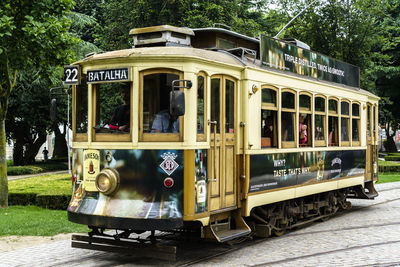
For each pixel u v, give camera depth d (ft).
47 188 46.42
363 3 68.33
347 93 40.42
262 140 28.48
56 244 28.76
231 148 26.20
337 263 24.18
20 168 88.38
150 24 71.61
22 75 87.40
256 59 30.01
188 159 22.72
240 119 26.91
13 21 34.35
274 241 30.17
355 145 41.78
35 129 101.09
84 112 24.95
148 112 23.18
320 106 35.76
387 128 148.97
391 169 87.56
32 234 31.32
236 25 69.46
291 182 31.42
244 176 26.63
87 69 24.61
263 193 28.30
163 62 23.07
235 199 26.37
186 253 26.71
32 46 36.94
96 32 98.84
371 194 45.27
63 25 38.27
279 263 24.23
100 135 23.99
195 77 23.25
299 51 33.06
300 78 32.68
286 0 71.97
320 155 35.47
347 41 69.56
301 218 35.17
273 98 29.68
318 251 27.04
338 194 40.68
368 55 73.67
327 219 39.01
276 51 30.17
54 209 41.52
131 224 22.15
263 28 88.94
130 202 22.77
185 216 22.57
